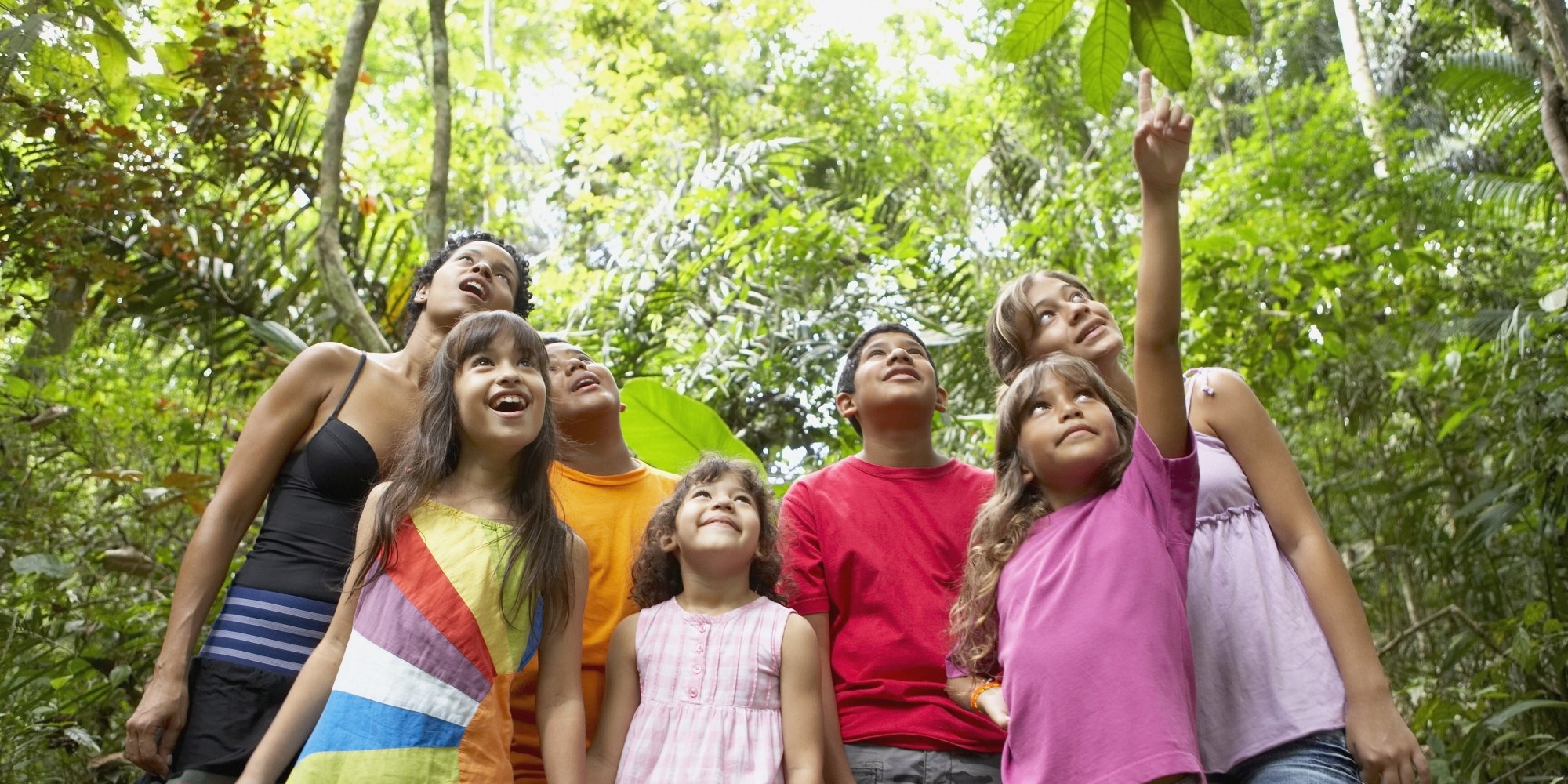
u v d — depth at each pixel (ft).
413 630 6.40
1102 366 8.25
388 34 38.09
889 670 7.92
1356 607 6.88
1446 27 33.24
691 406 11.37
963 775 7.47
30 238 13.99
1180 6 7.00
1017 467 7.43
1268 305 18.79
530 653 6.73
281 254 16.72
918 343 9.07
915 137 39.19
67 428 15.74
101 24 11.32
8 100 12.84
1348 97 30.09
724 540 7.57
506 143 38.17
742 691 7.22
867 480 8.68
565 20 39.70
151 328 16.35
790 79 40.55
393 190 34.60
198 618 7.38
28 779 11.73
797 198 26.84
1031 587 6.77
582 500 8.50
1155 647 6.28
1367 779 6.51
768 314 19.38
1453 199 25.70
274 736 6.35
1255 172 25.49
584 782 6.73
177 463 17.37
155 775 7.05
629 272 20.10
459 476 7.07
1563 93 12.07
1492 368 16.28
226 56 15.65
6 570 13.25
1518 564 16.43
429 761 6.12
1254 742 6.61
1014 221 32.65
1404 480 18.48
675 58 39.19
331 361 7.99
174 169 15.64
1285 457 7.41
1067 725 6.21
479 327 7.10
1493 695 14.03
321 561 7.41
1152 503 6.78
